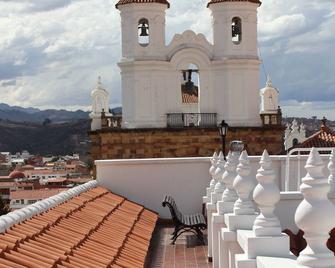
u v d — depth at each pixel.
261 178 7.88
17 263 8.68
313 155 5.69
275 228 7.84
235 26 54.53
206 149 52.34
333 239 9.98
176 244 18.36
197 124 54.00
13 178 138.00
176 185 22.30
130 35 54.12
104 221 15.20
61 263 9.59
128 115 54.12
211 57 54.44
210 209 14.80
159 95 53.91
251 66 54.09
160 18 54.16
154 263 16.00
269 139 52.78
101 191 20.67
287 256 7.68
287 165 18.58
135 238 14.75
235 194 12.11
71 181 116.19
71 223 13.11
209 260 15.94
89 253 11.08
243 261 7.66
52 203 13.90
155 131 52.16
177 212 19.33
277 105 55.59
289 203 13.41
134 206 20.36
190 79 55.53
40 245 10.16
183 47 53.94
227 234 9.83
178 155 52.38
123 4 54.34
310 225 5.59
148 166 22.25
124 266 11.27
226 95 53.88
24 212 11.50
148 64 53.53
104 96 55.97
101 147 52.53
